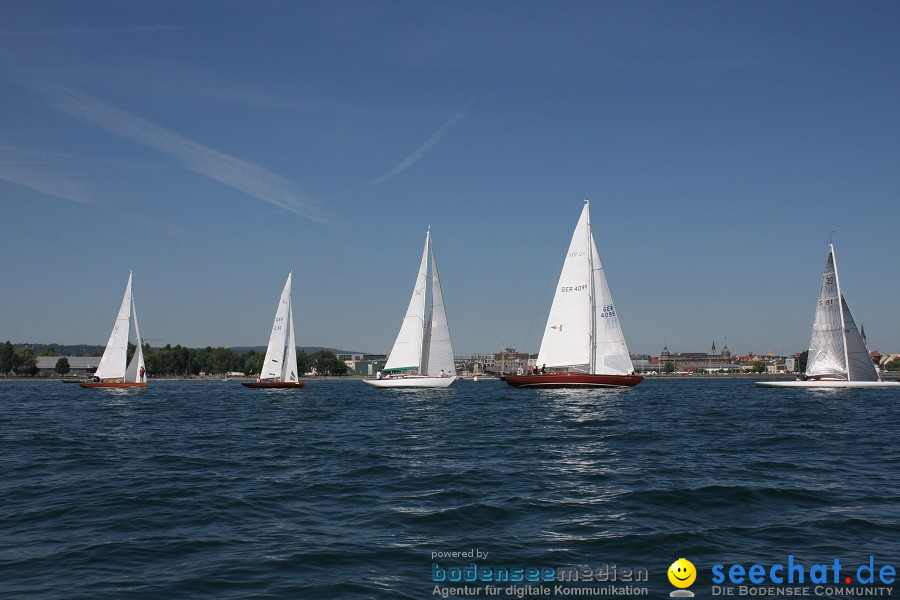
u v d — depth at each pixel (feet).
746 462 73.46
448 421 129.59
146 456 81.30
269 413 158.92
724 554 39.58
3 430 115.55
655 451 82.94
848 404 177.88
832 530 44.68
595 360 219.00
